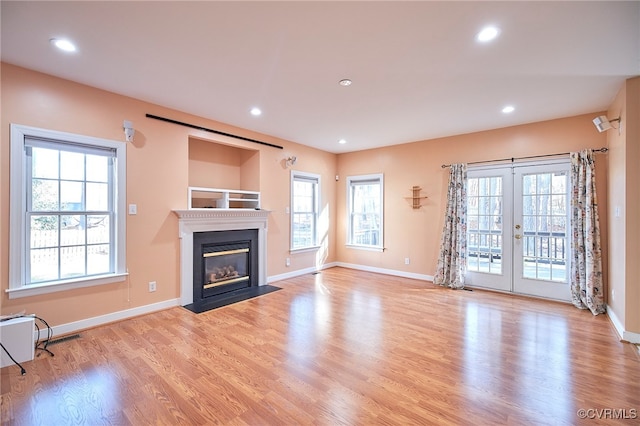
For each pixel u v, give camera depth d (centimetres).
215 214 425
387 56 250
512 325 326
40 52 245
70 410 187
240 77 289
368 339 290
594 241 372
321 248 624
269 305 394
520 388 211
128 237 341
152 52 245
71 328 302
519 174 441
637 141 283
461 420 178
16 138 267
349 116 405
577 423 175
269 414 184
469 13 194
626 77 284
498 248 461
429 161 530
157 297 368
